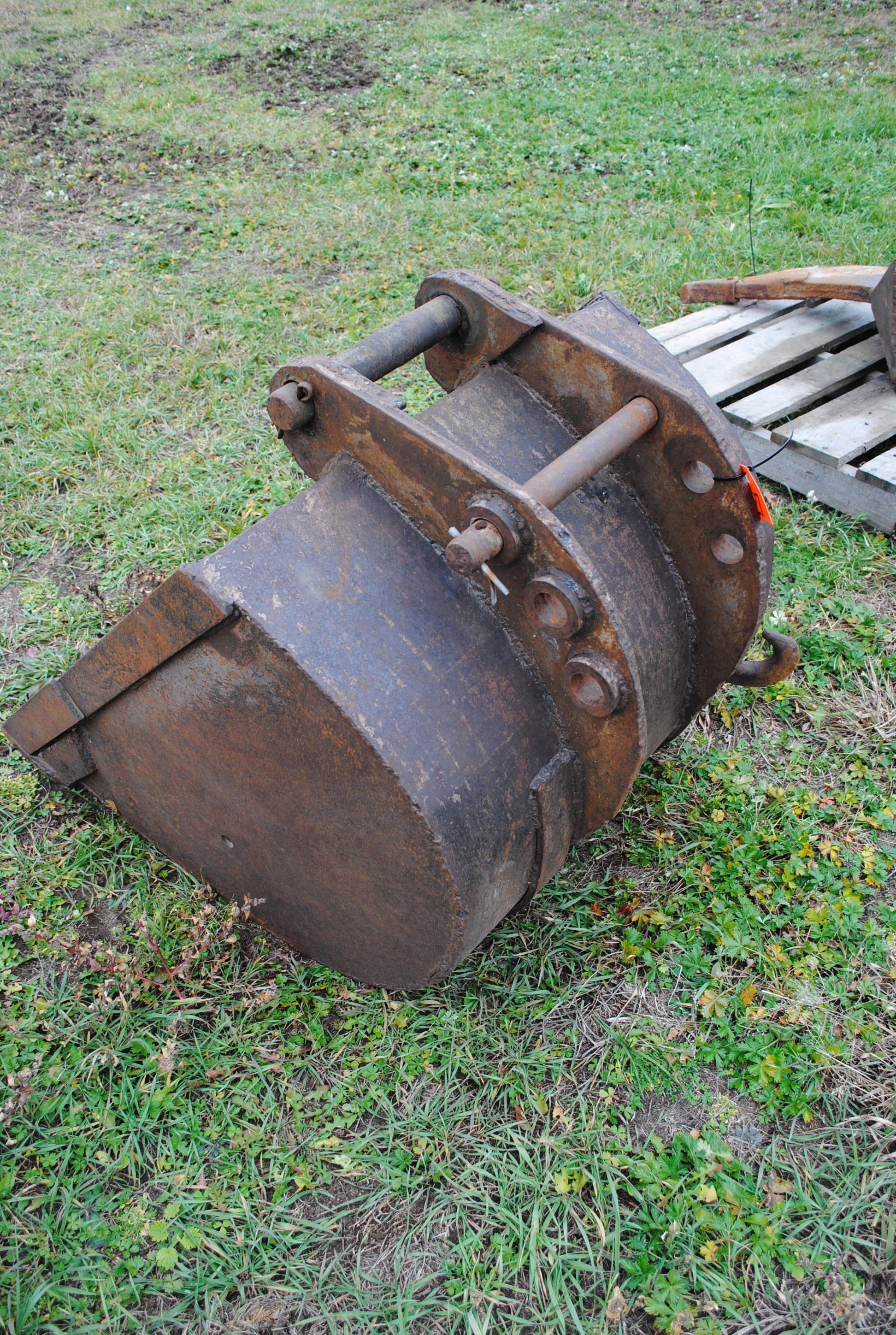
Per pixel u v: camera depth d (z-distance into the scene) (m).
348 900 2.48
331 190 7.77
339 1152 2.50
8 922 3.02
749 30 11.20
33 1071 2.61
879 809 3.26
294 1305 2.25
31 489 4.80
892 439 4.74
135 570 4.33
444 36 11.43
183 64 10.99
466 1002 2.78
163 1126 2.55
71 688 2.73
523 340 2.56
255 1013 2.79
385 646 2.18
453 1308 2.22
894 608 4.05
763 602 2.50
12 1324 2.19
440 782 2.16
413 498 2.25
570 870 3.14
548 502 2.14
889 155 7.80
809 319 5.32
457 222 7.04
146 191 8.05
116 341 5.82
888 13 11.44
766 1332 2.17
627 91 9.47
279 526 2.24
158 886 3.11
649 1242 2.31
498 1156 2.47
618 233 6.76
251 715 2.29
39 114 9.77
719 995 2.76
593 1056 2.67
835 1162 2.44
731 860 3.12
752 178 7.47
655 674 2.60
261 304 6.16
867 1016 2.72
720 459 2.31
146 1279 2.28
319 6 12.92
